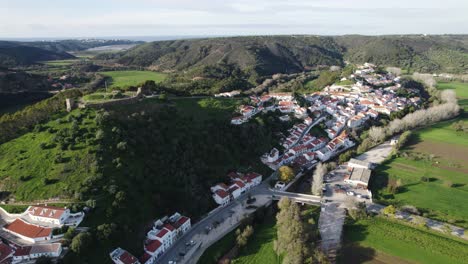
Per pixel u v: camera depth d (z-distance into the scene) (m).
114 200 122.19
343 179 178.50
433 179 174.12
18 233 109.12
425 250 118.25
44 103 182.38
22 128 158.38
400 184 165.25
